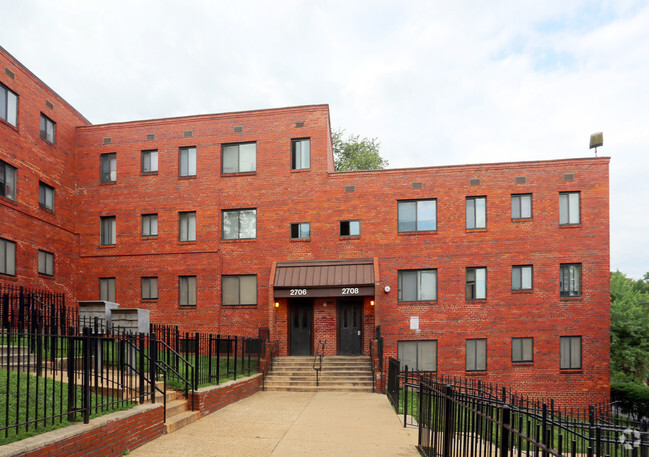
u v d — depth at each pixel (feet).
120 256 75.46
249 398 48.88
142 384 29.40
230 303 72.23
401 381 64.49
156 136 76.69
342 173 71.97
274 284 67.72
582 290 66.44
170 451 25.82
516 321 66.69
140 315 38.75
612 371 97.81
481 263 68.39
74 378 24.57
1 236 59.41
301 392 54.80
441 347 67.21
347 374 60.70
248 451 26.63
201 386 39.75
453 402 22.39
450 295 68.18
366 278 66.74
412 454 27.07
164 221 75.00
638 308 96.53
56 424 21.50
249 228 73.51
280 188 72.90
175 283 73.41
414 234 69.82
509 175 69.36
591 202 67.62
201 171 74.90
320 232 71.36
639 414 73.72
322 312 70.08
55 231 71.26
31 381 29.53
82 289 75.72
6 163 61.41
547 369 65.46
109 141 77.82
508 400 59.36
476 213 69.87
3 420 21.53
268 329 69.00
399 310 68.54
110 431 23.21
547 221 68.03
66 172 75.36
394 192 70.90
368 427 34.60
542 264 67.36
